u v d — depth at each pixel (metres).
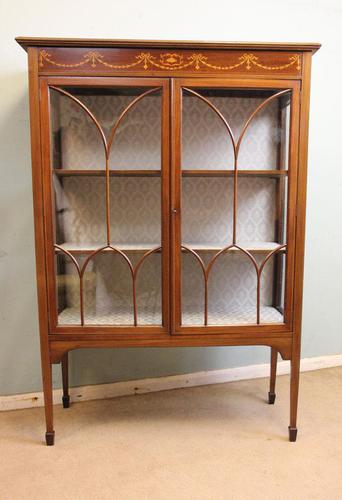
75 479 1.30
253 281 1.49
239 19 1.81
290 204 1.41
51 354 1.43
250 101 1.40
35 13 1.61
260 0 1.82
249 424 1.62
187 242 1.45
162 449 1.45
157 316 1.46
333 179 2.01
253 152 1.44
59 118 1.38
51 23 1.63
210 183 1.44
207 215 1.45
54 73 1.31
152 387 1.91
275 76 1.35
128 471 1.33
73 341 1.43
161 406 1.77
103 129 1.39
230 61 1.34
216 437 1.53
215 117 1.40
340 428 1.58
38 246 1.37
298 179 1.40
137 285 1.45
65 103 1.36
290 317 1.46
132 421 1.64
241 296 1.49
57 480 1.29
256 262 1.48
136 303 1.45
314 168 1.97
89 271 1.44
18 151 1.65
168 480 1.29
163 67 1.33
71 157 1.40
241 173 1.45
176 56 1.32
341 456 1.41
